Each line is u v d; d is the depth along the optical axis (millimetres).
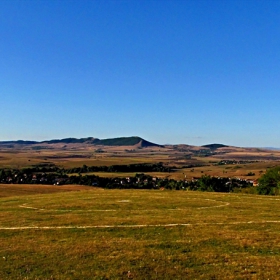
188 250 21203
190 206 37375
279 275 17328
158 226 27344
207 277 17219
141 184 111312
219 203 39219
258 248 21406
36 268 18688
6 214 33969
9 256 20562
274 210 34469
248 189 63625
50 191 83250
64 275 17719
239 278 17047
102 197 45281
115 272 17938
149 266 18641
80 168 171500
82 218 31078
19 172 139500
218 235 24359
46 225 28562
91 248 21734
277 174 58594
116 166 180375
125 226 27531
